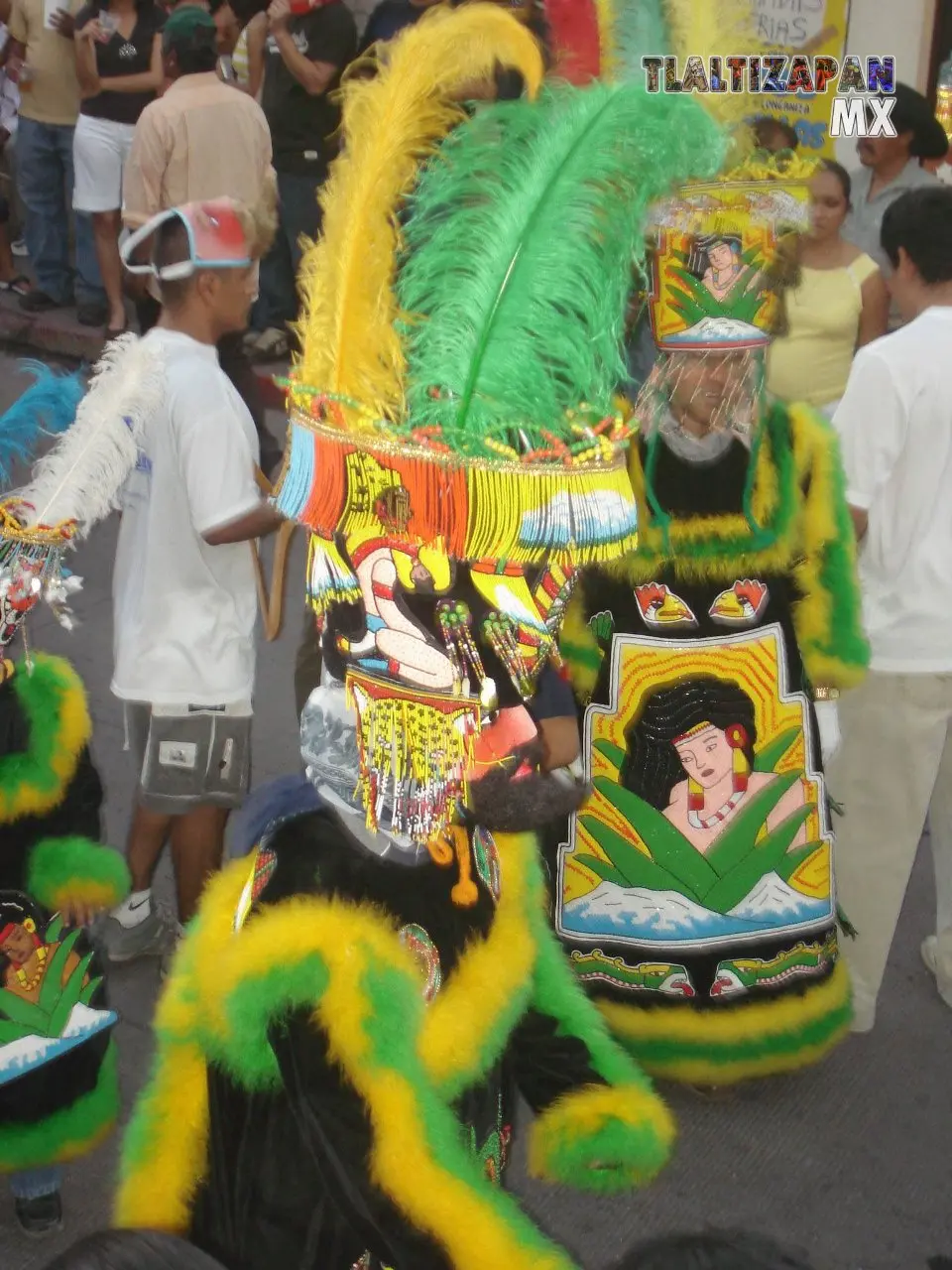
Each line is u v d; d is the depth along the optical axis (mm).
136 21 7625
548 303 1490
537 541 1479
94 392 2473
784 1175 3154
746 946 3055
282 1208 1591
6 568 2361
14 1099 2541
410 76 1544
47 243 8586
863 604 3250
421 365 1511
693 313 2715
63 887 2498
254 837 1727
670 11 2197
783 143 3873
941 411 3031
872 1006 3553
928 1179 3158
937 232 2994
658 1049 3080
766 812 3010
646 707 2947
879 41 6965
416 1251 1505
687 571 2902
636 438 2838
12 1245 2848
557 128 1543
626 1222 3014
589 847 3020
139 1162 1689
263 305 7734
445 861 1663
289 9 7078
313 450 1545
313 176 7395
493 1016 1658
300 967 1500
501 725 1599
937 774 3527
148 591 3211
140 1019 3529
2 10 8664
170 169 5770
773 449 2926
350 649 1578
